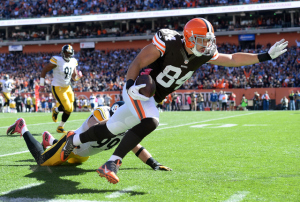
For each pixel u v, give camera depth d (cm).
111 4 3281
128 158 431
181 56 288
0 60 3378
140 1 3200
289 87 2192
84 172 351
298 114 1378
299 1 2695
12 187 290
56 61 706
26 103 2314
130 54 3147
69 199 254
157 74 302
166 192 272
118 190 280
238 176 324
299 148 494
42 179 320
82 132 328
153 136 668
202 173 338
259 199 250
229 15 3092
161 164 387
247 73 2481
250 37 2927
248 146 518
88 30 3441
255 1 2855
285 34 2855
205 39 280
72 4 3372
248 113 1548
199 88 2347
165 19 3294
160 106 2058
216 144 545
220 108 2139
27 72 3177
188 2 3045
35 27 3666
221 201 246
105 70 2997
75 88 2536
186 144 550
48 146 415
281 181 303
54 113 752
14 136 704
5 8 3509
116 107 339
